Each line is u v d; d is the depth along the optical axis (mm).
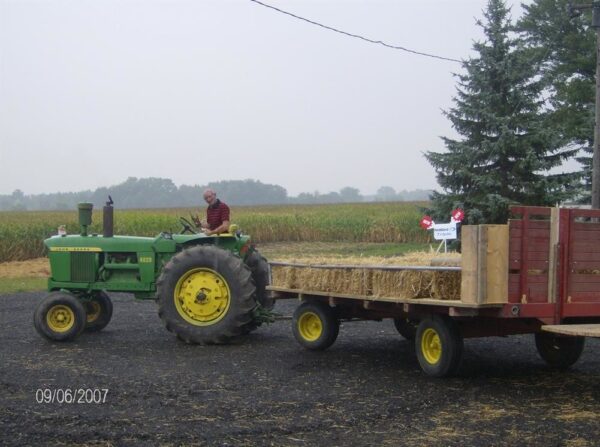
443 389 7125
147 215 32031
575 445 5320
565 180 19516
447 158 19781
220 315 9703
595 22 15172
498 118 19172
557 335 7840
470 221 19281
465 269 6934
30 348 9383
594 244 7535
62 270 10445
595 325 7023
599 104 15023
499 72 19469
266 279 10938
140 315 12727
